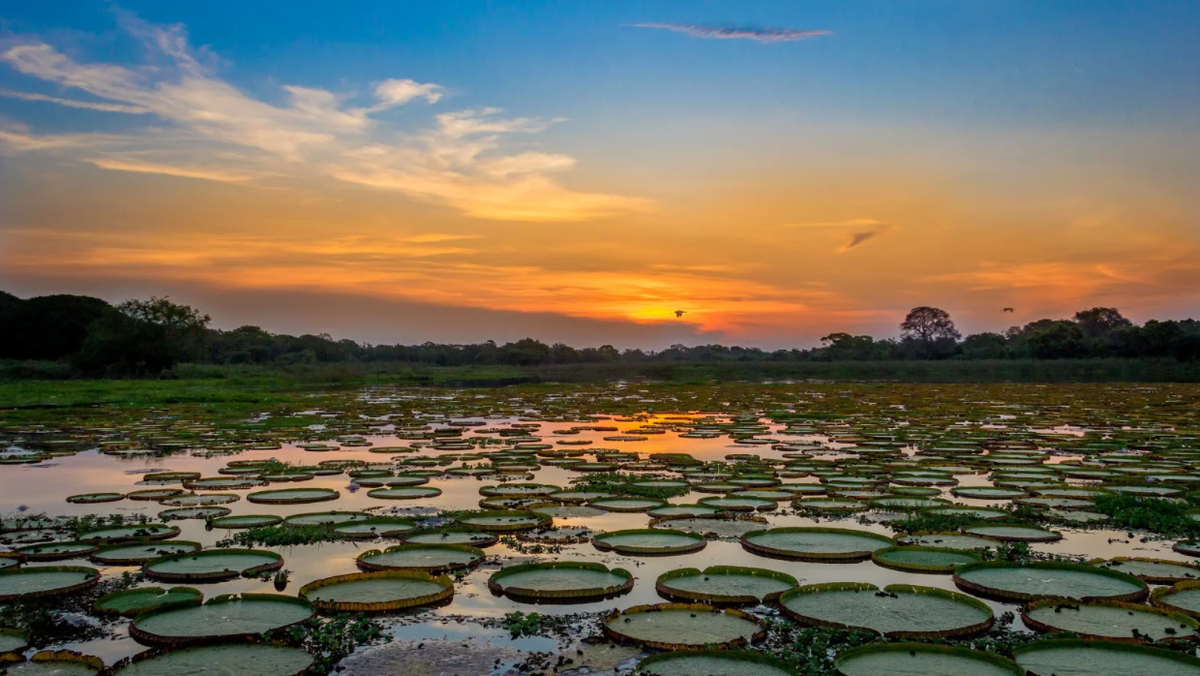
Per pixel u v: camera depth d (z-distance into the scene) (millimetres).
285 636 9930
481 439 30562
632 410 45594
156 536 14820
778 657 9172
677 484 20484
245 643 9719
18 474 22672
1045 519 16422
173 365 74562
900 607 10812
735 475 21656
